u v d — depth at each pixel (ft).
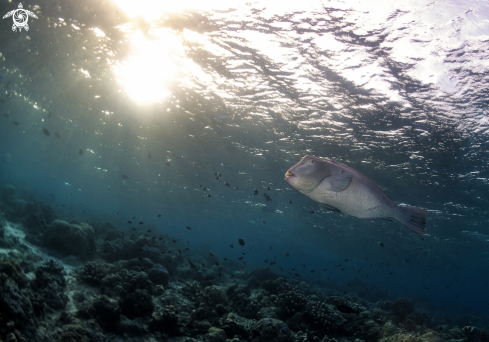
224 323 28.48
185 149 73.77
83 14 35.91
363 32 28.84
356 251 160.66
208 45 35.88
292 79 37.65
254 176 79.51
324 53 32.45
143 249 46.42
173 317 26.37
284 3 27.99
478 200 60.59
